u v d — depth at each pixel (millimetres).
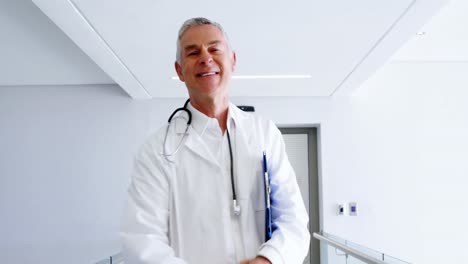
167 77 3395
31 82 4121
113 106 4180
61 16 2180
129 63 3006
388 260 1846
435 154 4062
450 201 3982
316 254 4230
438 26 3096
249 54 2887
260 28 2418
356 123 4137
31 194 4039
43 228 3988
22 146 4113
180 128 1049
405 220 3967
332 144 4109
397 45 2693
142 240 881
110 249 3951
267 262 861
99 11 2141
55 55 3359
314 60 3020
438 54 3895
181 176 996
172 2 2066
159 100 4180
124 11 2150
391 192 4016
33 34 2922
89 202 4035
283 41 2637
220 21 2307
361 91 4180
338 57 2947
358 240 3945
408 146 4086
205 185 985
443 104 4137
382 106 4152
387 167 4059
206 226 958
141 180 975
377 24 2359
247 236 968
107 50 2715
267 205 949
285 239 900
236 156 1021
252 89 3889
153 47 2672
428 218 3961
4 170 4070
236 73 3350
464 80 4164
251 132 1062
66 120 4160
